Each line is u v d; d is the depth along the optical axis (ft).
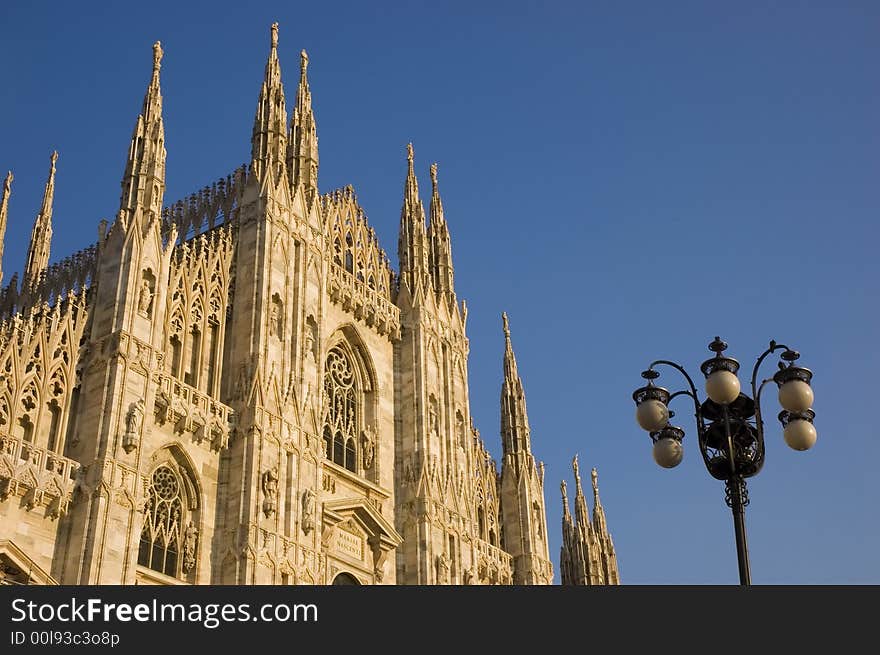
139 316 146.41
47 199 212.64
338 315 191.52
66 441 136.87
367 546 177.99
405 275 213.46
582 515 240.94
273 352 165.68
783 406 84.53
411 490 189.98
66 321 141.38
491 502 217.36
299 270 177.58
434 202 234.58
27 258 204.03
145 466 140.77
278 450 158.71
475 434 221.05
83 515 130.31
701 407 86.79
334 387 188.14
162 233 188.14
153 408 144.66
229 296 169.27
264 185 177.68
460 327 222.69
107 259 150.92
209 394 159.74
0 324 143.74
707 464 84.02
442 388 208.54
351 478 178.29
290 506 157.17
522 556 214.28
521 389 233.55
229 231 176.14
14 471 125.29
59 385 138.31
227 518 150.71
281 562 152.05
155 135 161.27
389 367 201.77
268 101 188.85
